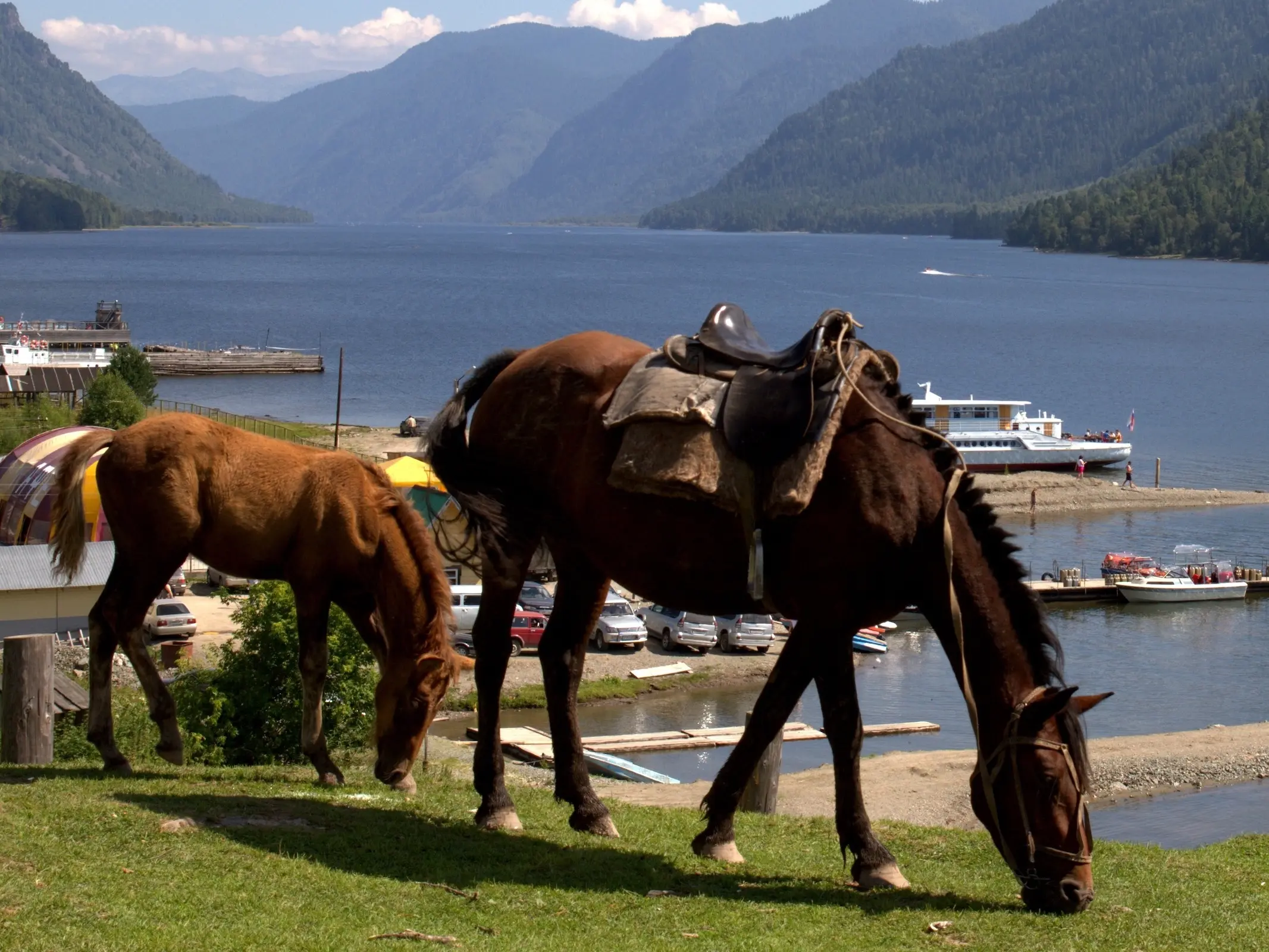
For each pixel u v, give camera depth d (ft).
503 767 29.40
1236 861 32.14
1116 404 324.80
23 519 109.81
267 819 27.14
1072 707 24.57
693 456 24.97
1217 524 197.36
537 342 435.94
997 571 24.58
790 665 25.14
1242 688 117.29
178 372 337.31
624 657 118.52
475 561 30.09
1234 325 530.68
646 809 35.06
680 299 621.72
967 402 246.06
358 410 282.77
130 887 21.84
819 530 24.14
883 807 60.64
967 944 22.35
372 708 50.37
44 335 327.26
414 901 22.99
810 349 24.59
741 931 22.41
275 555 31.37
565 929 22.13
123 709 42.65
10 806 26.11
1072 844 23.98
